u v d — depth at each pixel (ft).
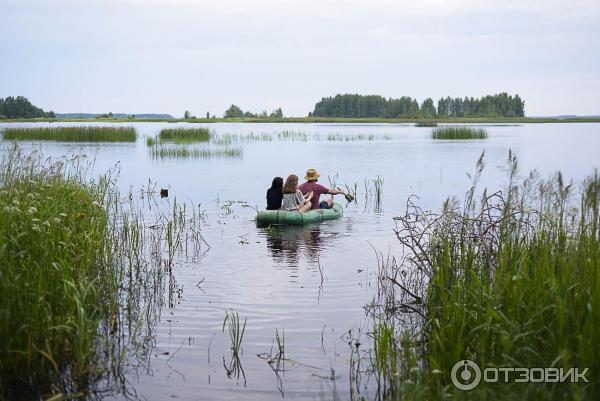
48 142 142.92
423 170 88.43
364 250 38.55
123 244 35.63
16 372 19.45
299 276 32.53
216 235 43.14
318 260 35.96
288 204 48.39
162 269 33.81
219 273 33.12
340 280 31.71
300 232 44.34
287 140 176.45
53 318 21.12
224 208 55.06
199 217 49.52
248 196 62.85
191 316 26.40
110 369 21.16
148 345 23.31
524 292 19.98
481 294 20.72
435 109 586.04
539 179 48.80
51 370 20.30
